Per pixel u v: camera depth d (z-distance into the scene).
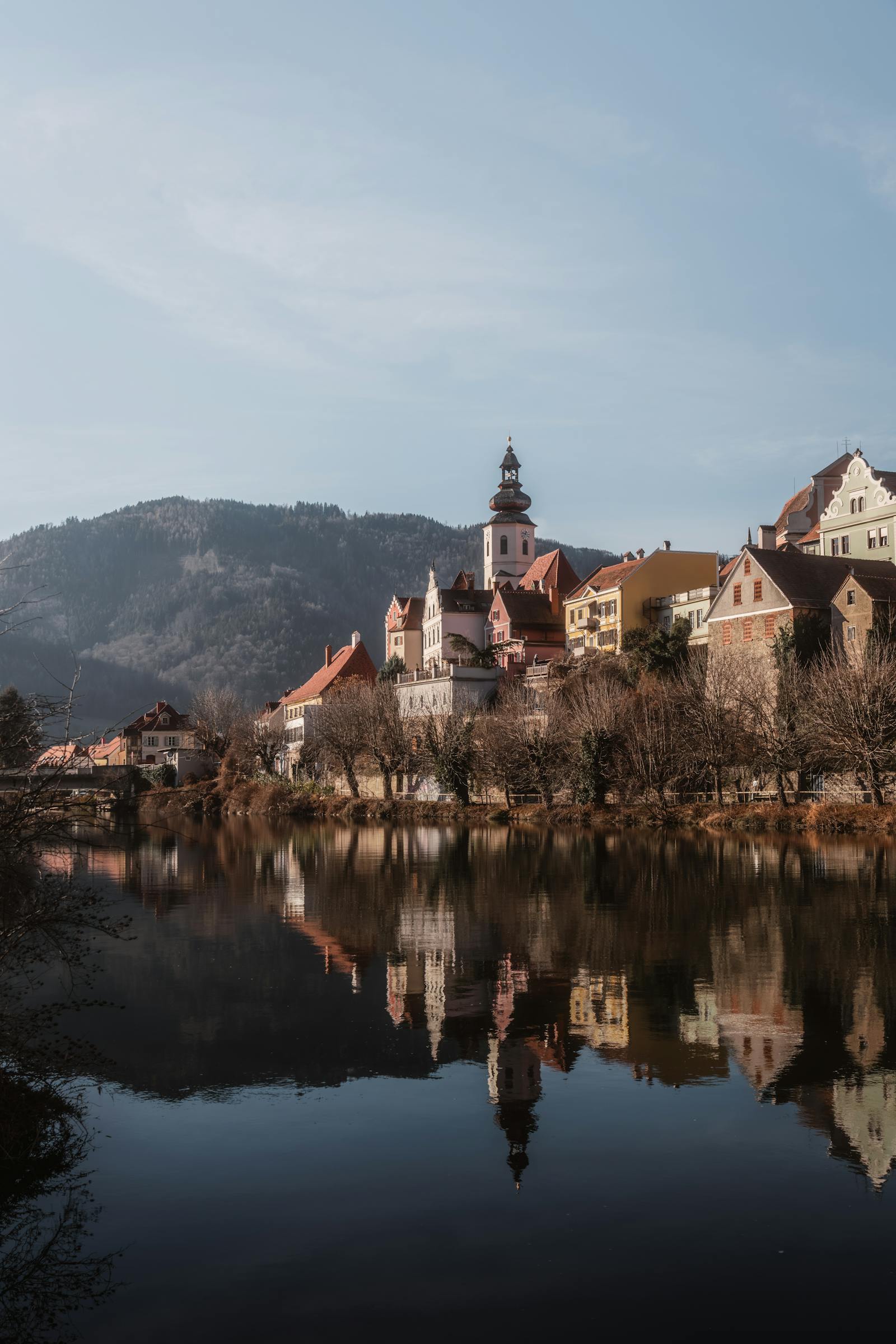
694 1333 12.47
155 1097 19.77
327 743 122.62
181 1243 14.60
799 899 41.41
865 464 94.31
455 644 118.81
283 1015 25.31
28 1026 23.23
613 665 99.88
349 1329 12.66
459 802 101.06
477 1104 19.27
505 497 156.00
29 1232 14.89
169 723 189.50
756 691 78.75
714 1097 19.36
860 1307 12.91
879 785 68.75
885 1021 23.89
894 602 82.19
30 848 17.36
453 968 30.31
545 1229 14.78
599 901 42.44
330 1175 16.48
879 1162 16.61
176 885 51.50
